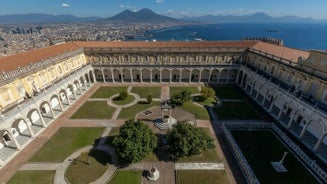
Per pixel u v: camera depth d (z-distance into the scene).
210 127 42.44
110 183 28.33
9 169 31.08
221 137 39.00
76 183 28.28
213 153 34.38
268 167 30.91
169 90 63.78
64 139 38.41
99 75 73.75
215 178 29.20
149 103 53.97
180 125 32.88
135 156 28.81
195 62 67.56
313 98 38.28
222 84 69.31
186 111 49.47
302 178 28.97
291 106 45.03
